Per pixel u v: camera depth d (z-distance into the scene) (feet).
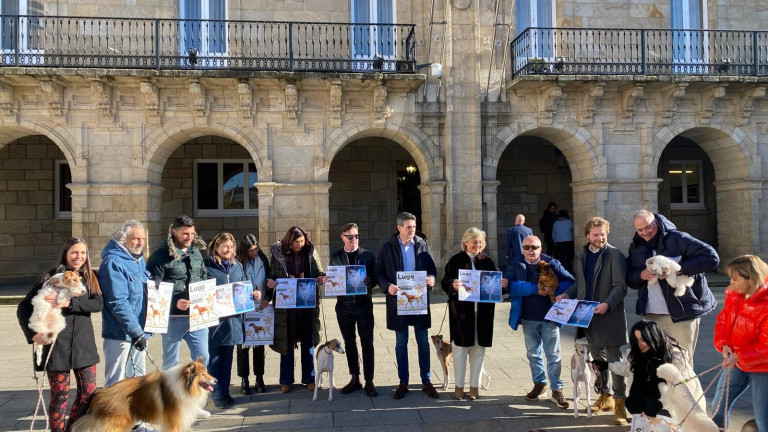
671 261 15.29
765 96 43.27
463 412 17.56
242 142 39.91
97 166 38.78
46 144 48.83
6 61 39.06
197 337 17.17
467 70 41.27
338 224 51.03
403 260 19.36
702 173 55.01
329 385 19.53
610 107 42.55
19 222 48.49
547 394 19.20
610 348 16.93
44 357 14.20
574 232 45.60
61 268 14.47
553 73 40.27
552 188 53.57
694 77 40.37
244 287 17.85
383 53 42.65
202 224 49.98
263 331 19.08
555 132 43.24
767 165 43.68
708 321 30.37
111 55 36.99
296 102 39.68
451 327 18.63
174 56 37.88
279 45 38.86
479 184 41.06
